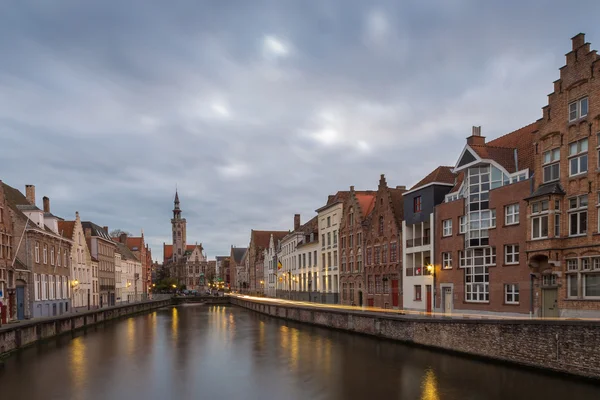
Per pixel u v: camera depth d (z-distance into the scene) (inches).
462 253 1392.7
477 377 847.7
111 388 838.5
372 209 2106.3
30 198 2263.8
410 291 1659.7
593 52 1005.2
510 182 1232.8
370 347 1229.1
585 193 1004.6
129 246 4584.2
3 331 1173.7
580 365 794.8
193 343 1398.9
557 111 1088.2
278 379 892.0
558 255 1045.8
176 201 7185.0
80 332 1713.8
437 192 1537.9
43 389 832.9
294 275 3078.2
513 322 924.0
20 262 1711.4
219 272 7066.9
